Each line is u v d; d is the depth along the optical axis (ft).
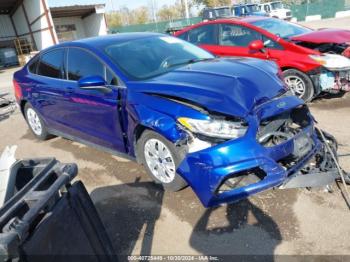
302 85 17.60
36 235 4.81
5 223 4.58
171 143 9.89
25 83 16.87
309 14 102.01
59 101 14.62
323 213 9.15
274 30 19.98
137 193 11.41
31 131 18.83
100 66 12.39
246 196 8.60
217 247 8.52
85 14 92.84
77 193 5.88
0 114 25.77
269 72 10.94
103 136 13.06
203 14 75.56
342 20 80.28
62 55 14.46
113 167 13.69
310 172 9.57
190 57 13.39
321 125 15.25
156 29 112.06
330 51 18.58
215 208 9.95
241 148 8.57
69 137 15.76
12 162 6.28
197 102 9.21
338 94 19.49
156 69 12.05
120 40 13.61
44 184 5.59
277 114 9.33
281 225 8.94
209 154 8.66
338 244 8.07
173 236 9.13
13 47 86.89
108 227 9.84
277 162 9.21
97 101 12.31
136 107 10.53
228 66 11.34
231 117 8.87
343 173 9.82
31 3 78.48
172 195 10.93
